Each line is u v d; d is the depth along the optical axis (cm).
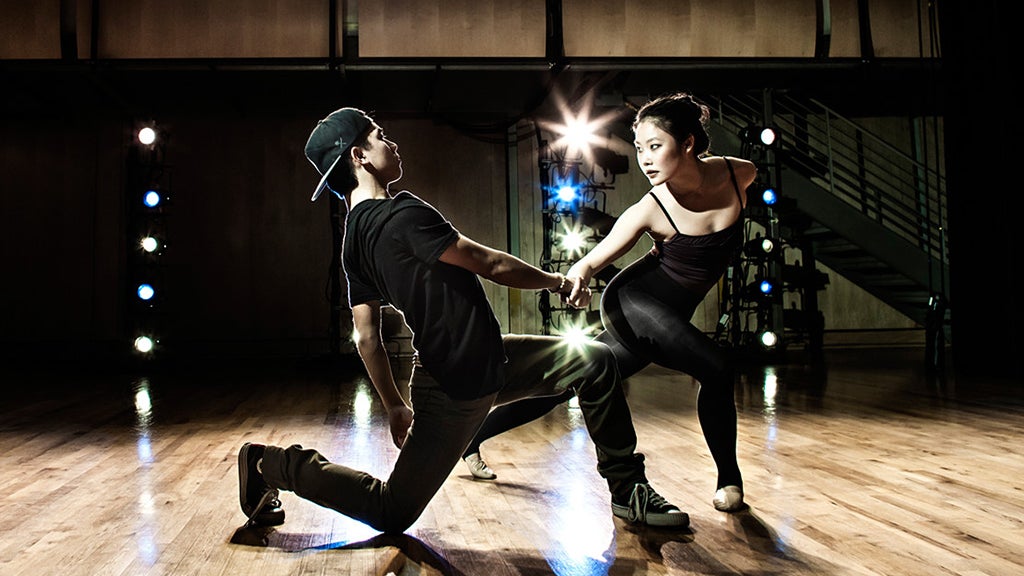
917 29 764
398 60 714
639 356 229
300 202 920
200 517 226
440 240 169
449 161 934
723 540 197
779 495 245
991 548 188
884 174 970
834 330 958
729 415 227
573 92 826
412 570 177
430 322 171
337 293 853
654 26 734
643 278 227
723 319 812
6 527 216
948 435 356
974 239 634
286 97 819
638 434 374
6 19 693
